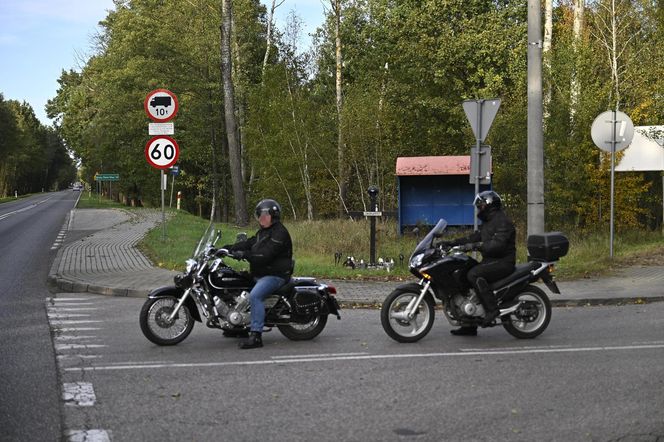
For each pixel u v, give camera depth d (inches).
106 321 397.4
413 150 1459.2
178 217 1405.0
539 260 355.3
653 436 200.5
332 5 1359.5
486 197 347.6
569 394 244.5
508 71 1264.8
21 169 4845.0
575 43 885.8
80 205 2273.6
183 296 336.2
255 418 219.8
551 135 855.7
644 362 292.4
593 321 391.5
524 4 1321.4
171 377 272.8
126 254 720.3
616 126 630.5
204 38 1624.0
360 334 362.0
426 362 296.7
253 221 1306.6
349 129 1267.2
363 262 609.3
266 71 1438.2
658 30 1092.5
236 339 350.6
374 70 1501.0
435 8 1323.8
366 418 219.1
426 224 915.4
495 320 346.9
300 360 302.0
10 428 210.4
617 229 879.1
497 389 252.4
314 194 1466.5
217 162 1775.3
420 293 342.0
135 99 1716.3
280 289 340.8
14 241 929.5
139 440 199.9
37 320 399.5
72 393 249.0
